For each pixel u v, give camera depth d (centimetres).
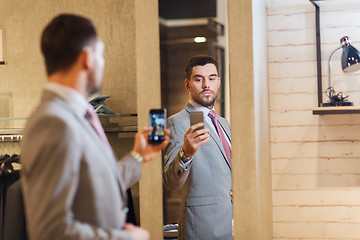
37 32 302
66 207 126
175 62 350
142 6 234
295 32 258
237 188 222
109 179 140
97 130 151
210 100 240
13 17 304
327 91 254
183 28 350
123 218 146
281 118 260
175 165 231
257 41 228
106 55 296
